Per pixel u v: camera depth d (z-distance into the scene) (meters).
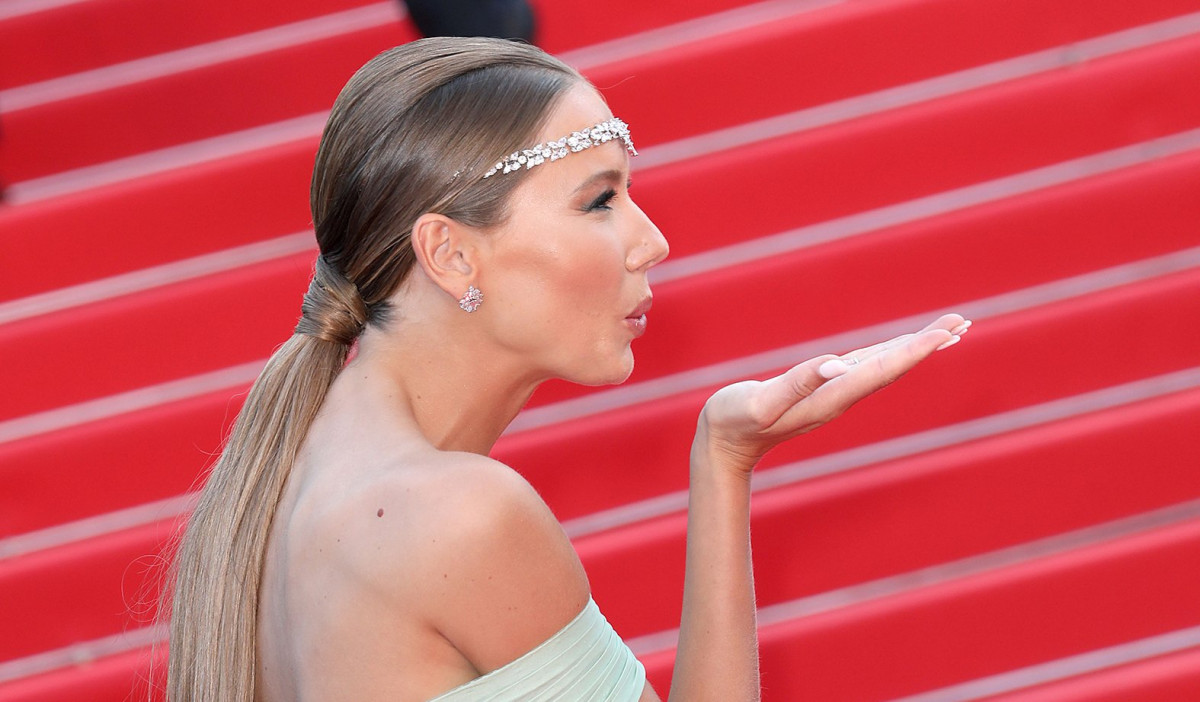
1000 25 13.82
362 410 4.28
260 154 13.84
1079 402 12.71
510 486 3.86
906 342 4.10
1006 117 13.38
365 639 3.84
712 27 14.64
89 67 14.75
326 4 14.85
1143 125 13.44
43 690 11.88
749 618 4.74
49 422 13.21
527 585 3.85
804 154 13.32
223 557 4.30
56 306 13.68
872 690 11.79
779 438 4.54
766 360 13.11
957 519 12.16
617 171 4.38
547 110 4.27
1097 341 12.62
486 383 4.48
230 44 14.84
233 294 13.20
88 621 12.35
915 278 13.02
